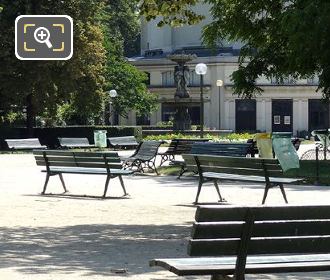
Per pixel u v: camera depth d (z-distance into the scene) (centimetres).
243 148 2419
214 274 671
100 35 5772
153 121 8938
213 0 1741
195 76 8862
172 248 1119
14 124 6419
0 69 5356
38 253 1061
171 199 1870
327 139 3303
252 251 675
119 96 7250
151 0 1556
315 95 8844
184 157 1817
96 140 4903
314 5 1275
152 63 9006
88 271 910
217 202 1788
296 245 685
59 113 6906
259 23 1661
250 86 2005
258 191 2059
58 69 5519
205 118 8831
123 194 1984
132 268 936
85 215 1539
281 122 8888
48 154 2023
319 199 1834
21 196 1947
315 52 1287
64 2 5600
